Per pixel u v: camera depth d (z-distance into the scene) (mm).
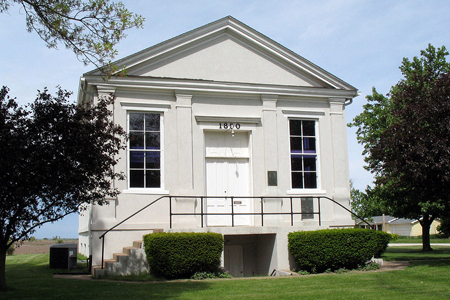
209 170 15805
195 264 12312
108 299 9164
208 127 15680
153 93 15305
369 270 13625
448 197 14039
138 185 14797
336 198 16484
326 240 13461
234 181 15984
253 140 16094
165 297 9375
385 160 14438
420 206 25516
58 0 10453
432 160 12555
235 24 16312
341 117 17094
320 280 11648
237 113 16078
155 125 15273
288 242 14000
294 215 16078
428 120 13195
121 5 10703
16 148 9148
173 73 15633
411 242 42719
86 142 9852
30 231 10000
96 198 10625
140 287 10695
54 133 9742
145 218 14555
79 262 17766
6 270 15148
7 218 9805
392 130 13680
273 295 9617
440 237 54375
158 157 15117
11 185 9359
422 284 10875
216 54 16219
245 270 15484
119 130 10797
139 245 13367
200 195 15258
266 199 15773
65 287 10695
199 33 15883
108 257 13938
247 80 16391
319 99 17016
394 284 10914
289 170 16281
